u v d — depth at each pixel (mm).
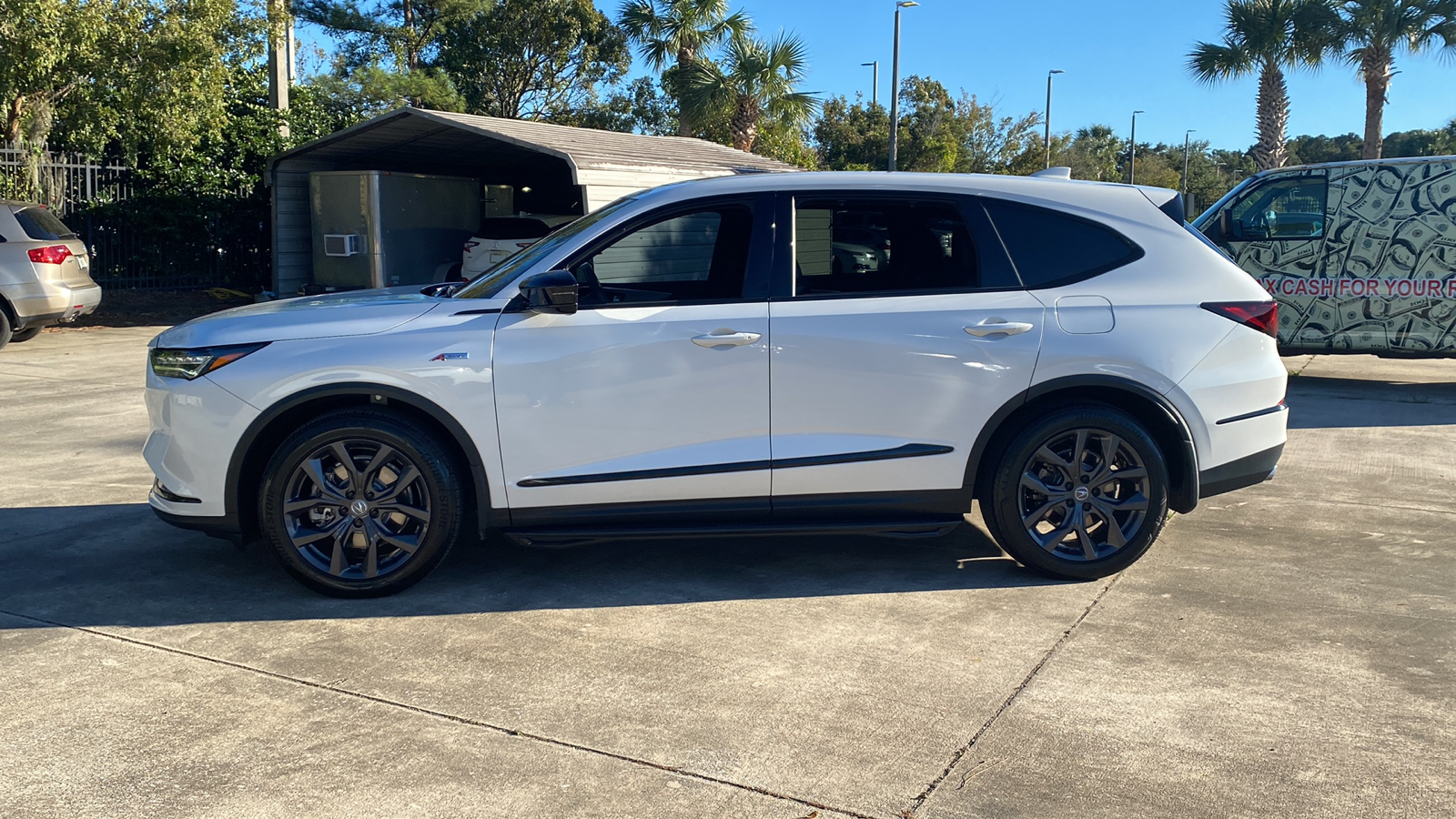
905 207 4562
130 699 3504
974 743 3207
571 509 4445
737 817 2812
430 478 4359
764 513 4508
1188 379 4551
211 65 16047
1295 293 9883
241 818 2807
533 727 3311
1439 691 3543
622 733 3270
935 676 3682
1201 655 3848
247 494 4469
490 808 2852
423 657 3855
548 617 4266
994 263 4574
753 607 4379
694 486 4441
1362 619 4211
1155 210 4734
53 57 14266
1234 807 2846
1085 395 4621
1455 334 9367
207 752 3154
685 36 26922
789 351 4402
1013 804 2871
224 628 4145
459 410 4328
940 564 4949
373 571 4414
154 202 18344
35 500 6059
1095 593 4527
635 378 4367
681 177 15531
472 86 38594
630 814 2824
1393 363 11914
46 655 3863
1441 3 25328
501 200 19016
